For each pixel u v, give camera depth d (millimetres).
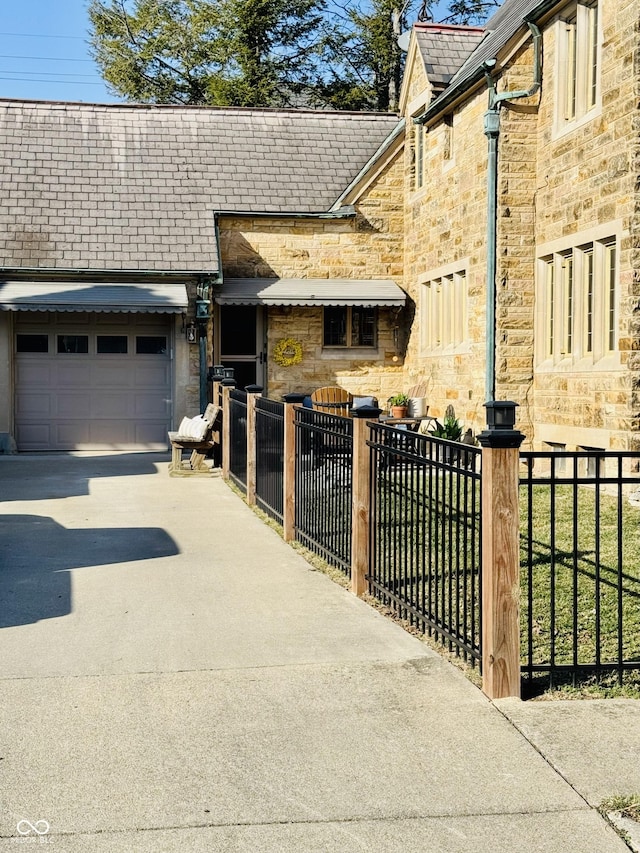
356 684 5703
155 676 5844
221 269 19891
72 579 8398
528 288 15031
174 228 19797
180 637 6668
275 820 4086
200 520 11492
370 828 4023
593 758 4676
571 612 7156
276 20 35750
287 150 22000
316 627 6930
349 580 8422
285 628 6902
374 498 7820
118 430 19734
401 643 6520
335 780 4453
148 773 4520
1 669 5949
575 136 13641
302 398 10469
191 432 16031
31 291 18297
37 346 19469
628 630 6730
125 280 19078
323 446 9258
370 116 23109
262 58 36188
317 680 5773
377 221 20562
